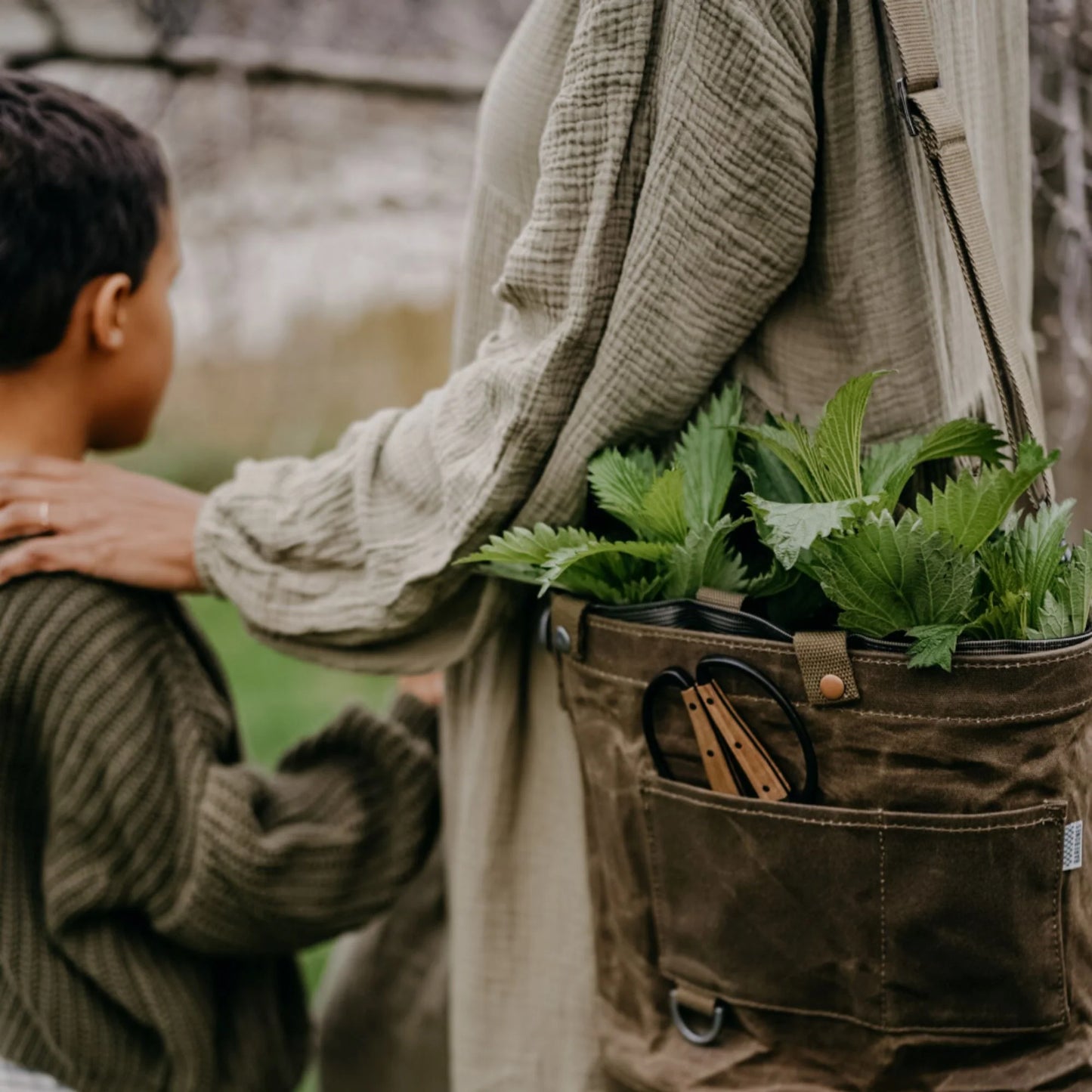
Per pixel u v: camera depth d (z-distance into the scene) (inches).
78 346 39.3
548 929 36.6
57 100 39.5
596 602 31.5
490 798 36.9
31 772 37.9
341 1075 47.8
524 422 30.7
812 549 26.6
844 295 29.7
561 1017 36.4
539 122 32.3
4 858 37.5
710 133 28.1
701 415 31.0
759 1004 29.7
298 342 114.3
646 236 28.9
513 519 32.6
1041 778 26.6
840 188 29.1
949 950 27.5
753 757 28.4
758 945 29.3
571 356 30.1
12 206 36.9
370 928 47.3
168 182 42.2
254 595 36.4
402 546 34.1
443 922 46.1
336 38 88.7
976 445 27.8
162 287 41.9
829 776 27.8
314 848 39.3
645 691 29.9
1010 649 26.0
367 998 46.9
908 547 26.0
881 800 27.3
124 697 37.4
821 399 30.9
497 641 36.4
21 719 37.4
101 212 38.6
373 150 96.7
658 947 31.8
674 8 27.9
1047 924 27.3
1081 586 27.0
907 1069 28.7
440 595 33.8
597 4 28.5
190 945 38.8
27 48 74.9
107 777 37.1
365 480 34.8
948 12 29.3
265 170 95.6
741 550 32.4
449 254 101.5
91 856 37.5
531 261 30.2
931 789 26.8
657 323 29.5
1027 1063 28.3
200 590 38.6
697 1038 31.2
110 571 38.0
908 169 29.0
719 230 28.7
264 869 38.1
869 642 26.9
